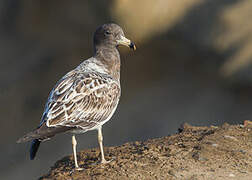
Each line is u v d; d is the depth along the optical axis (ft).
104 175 20.61
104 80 22.43
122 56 69.77
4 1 75.87
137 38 68.23
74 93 21.07
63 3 72.49
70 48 72.79
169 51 67.97
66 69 71.82
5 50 75.10
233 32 63.36
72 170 21.97
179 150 22.94
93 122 21.72
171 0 66.80
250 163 21.50
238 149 22.88
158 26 67.31
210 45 64.39
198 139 24.70
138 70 68.69
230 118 60.75
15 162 66.59
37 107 71.05
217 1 65.26
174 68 67.72
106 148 25.79
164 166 21.04
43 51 74.08
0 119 69.87
